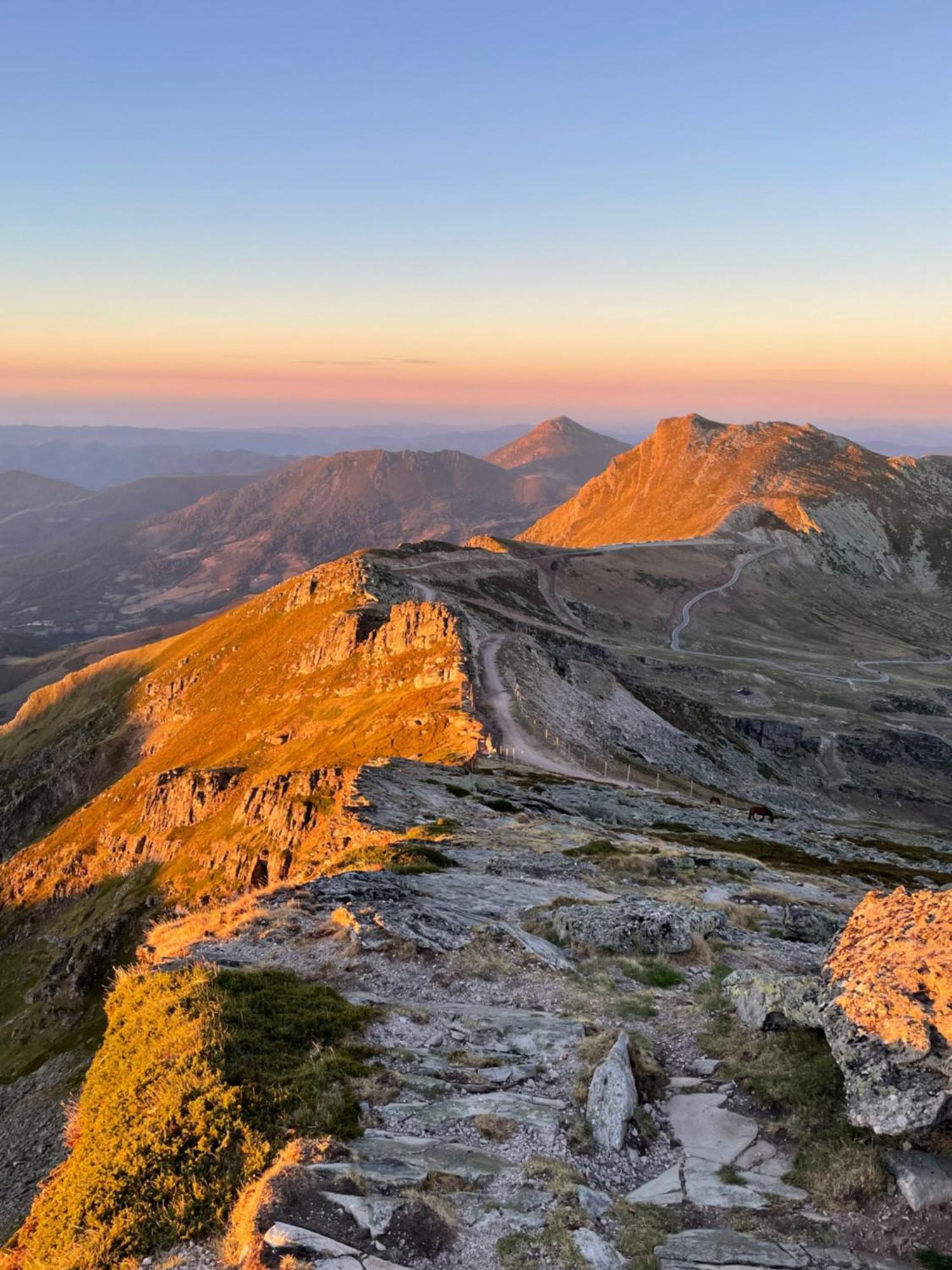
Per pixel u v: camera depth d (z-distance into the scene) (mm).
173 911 118562
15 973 147750
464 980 21938
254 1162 13391
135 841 154750
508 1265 11344
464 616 166375
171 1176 13570
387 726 115250
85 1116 16859
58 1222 13844
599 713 135625
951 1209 12352
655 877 38188
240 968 21438
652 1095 16438
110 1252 12672
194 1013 17859
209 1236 12516
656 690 182875
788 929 29797
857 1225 12461
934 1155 13430
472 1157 13773
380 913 24969
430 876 32812
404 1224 11867
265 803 117938
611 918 25672
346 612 184125
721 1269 11523
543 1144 14414
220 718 198875
